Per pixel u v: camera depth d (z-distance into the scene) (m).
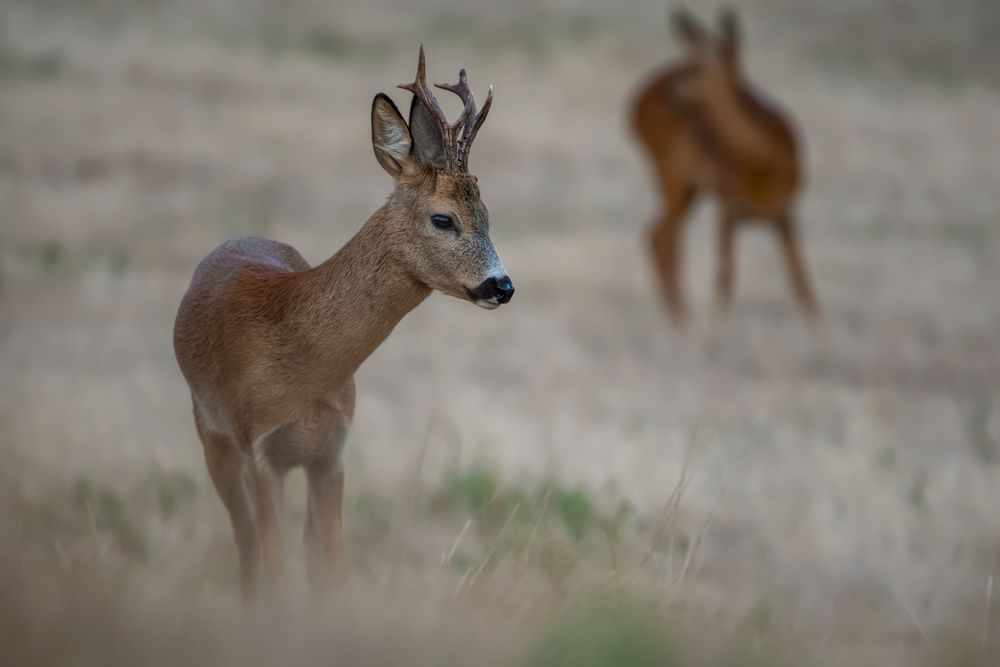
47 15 50.38
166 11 53.16
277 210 32.81
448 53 51.41
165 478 14.09
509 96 47.06
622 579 10.35
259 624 7.80
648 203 37.19
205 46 48.28
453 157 10.55
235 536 11.20
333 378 10.72
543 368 21.77
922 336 25.50
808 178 40.81
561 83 49.31
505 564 10.81
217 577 10.67
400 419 18.06
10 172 34.09
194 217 31.33
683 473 11.99
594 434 18.03
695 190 26.38
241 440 10.77
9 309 23.27
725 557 13.83
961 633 10.01
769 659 7.59
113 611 7.33
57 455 14.70
